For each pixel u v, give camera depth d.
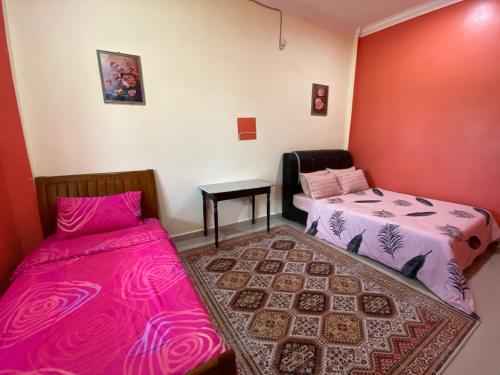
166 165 2.49
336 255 2.40
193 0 2.35
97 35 1.99
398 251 2.07
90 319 1.04
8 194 1.79
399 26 3.04
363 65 3.53
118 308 1.11
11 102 1.74
